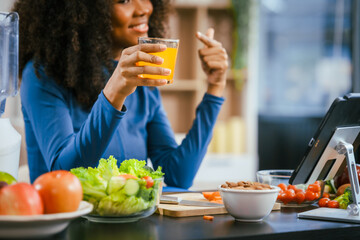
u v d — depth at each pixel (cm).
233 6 406
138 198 127
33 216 103
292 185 156
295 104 470
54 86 185
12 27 152
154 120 218
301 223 134
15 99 387
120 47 206
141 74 135
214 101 205
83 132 152
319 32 462
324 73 464
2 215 104
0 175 123
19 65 198
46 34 186
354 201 146
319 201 159
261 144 441
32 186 110
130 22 196
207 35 203
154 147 215
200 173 402
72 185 111
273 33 468
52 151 171
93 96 193
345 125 148
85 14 186
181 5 402
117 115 146
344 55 458
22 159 348
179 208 141
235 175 407
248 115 417
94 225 126
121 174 131
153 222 131
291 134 438
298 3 463
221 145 407
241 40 406
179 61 417
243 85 418
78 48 185
